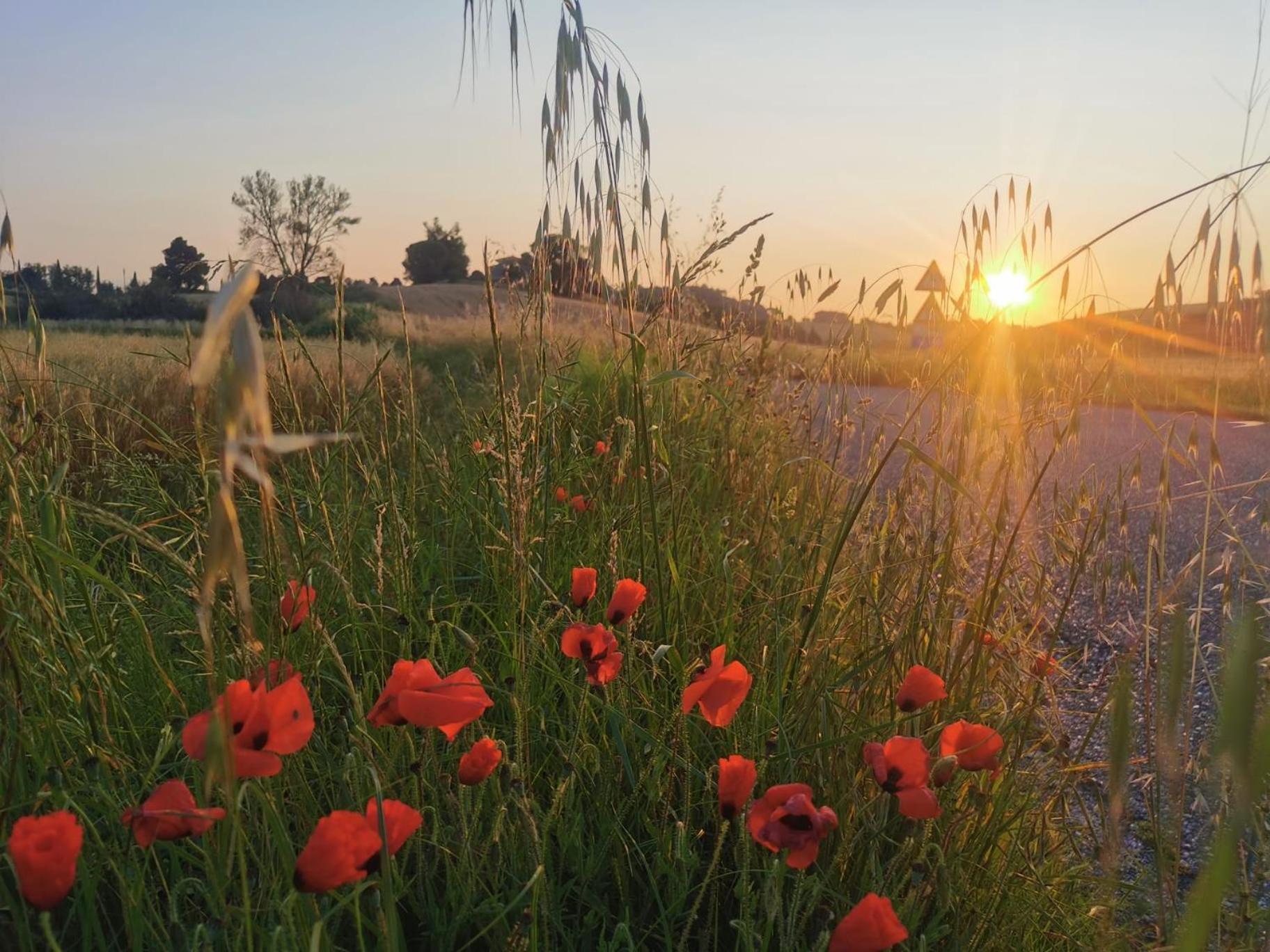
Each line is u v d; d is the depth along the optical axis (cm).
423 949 164
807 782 201
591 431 419
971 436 255
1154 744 211
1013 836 204
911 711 181
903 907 169
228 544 68
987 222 264
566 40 321
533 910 135
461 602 273
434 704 133
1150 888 197
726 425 384
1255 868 181
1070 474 267
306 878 115
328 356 536
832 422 350
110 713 185
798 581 270
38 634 176
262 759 111
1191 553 354
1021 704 234
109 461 285
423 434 373
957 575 249
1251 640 80
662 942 174
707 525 332
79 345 626
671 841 176
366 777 164
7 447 187
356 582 259
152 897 147
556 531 291
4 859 142
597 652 183
